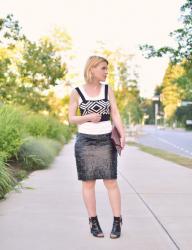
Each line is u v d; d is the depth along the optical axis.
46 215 6.12
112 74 54.84
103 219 5.89
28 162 12.20
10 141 10.69
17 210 6.45
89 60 4.93
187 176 10.84
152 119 146.62
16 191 8.14
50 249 4.56
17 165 12.09
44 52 23.88
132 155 19.36
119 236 5.00
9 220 5.81
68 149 23.73
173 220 5.85
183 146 33.31
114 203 5.04
